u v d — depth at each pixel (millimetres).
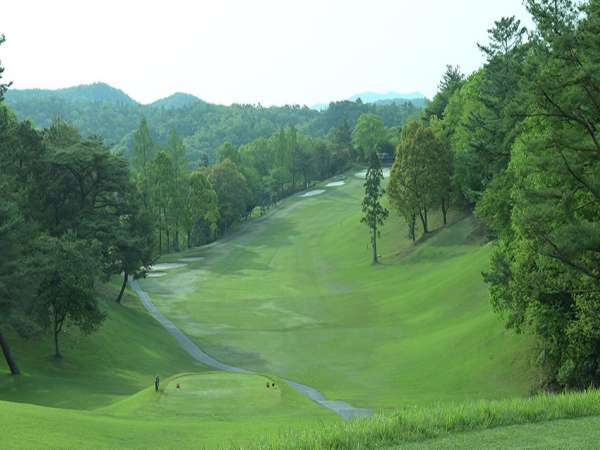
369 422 15336
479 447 13312
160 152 123938
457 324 55031
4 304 42938
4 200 47375
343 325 65688
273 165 195500
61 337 55656
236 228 151375
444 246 84688
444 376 42844
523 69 29781
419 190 89375
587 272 26078
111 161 68438
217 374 37438
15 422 20031
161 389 33375
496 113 55531
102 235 66875
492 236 54375
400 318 64250
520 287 32031
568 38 24922
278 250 119750
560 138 25828
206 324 70750
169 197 124250
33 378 44125
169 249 139000
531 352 39750
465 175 84938
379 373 47250
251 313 75438
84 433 20172
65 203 69438
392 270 85062
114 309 69812
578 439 13531
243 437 20953
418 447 13469
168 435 21562
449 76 132875
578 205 29250
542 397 17078
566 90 25375
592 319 28156
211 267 109062
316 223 141000
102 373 49438
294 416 28469
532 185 33688
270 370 51531
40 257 47219
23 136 62531
